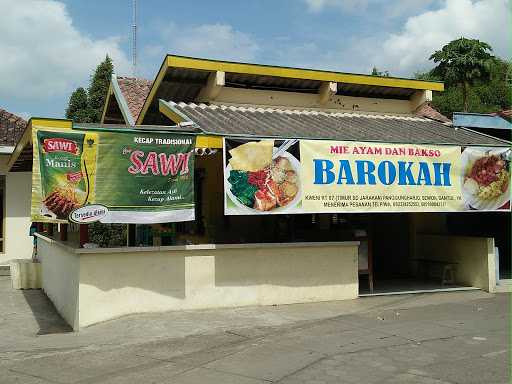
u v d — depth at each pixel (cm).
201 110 1149
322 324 833
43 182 794
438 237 1295
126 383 575
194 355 673
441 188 1043
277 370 603
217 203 1223
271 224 1245
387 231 1404
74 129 816
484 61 3188
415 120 1390
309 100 1338
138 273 880
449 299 1057
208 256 927
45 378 605
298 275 995
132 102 1764
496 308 967
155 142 864
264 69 1214
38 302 1152
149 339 754
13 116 2050
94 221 825
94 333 798
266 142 919
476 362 629
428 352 672
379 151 999
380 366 613
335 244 1027
